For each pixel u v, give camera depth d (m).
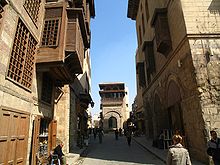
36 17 9.45
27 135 7.89
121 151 15.05
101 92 44.44
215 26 10.26
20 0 7.63
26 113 7.89
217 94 9.17
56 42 9.59
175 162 4.14
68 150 13.76
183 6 10.70
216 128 8.77
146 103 22.91
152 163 9.98
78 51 10.70
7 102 6.49
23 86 7.69
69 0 11.20
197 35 10.09
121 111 43.28
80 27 11.73
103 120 43.00
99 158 12.12
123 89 44.81
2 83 6.21
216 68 9.54
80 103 21.70
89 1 18.92
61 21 10.04
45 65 9.41
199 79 9.37
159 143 14.64
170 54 12.91
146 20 21.36
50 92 11.52
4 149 6.03
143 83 23.19
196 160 9.45
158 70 16.56
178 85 11.66
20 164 7.18
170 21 12.78
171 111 14.07
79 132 20.34
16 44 7.33
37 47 9.50
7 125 6.29
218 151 5.23
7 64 6.51
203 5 10.68
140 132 32.62
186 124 10.67
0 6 6.23
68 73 10.77
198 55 9.75
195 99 9.49
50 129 11.09
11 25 6.85
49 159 8.29
